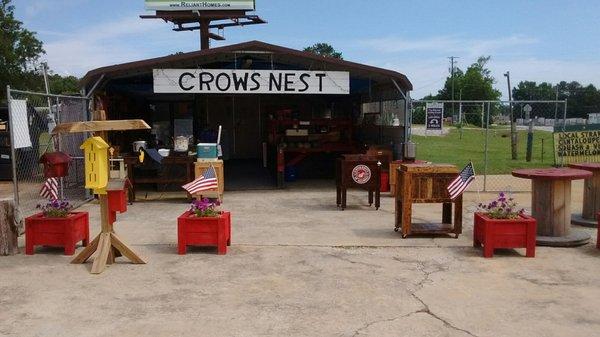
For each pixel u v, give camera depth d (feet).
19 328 13.44
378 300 15.35
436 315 14.23
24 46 82.17
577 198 35.06
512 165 60.95
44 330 13.33
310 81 36.60
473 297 15.60
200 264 19.10
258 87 36.27
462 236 23.48
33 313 14.44
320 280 17.21
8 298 15.61
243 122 58.59
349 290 16.22
